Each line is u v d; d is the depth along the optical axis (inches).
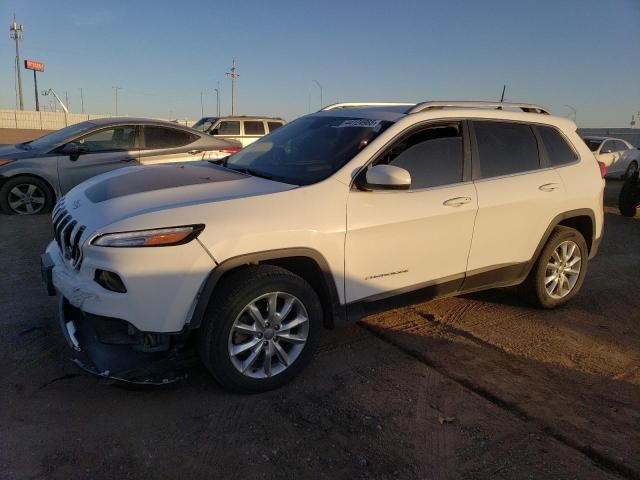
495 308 200.5
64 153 339.6
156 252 115.0
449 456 113.3
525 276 188.7
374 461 110.6
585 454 115.9
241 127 671.1
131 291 114.5
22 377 134.9
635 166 727.7
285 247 128.5
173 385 132.7
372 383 141.3
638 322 195.5
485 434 121.4
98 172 350.9
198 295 120.2
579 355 164.6
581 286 226.5
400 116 157.2
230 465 107.2
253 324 129.0
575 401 136.9
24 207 337.7
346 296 142.2
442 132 162.9
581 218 201.8
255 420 122.6
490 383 143.8
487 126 173.5
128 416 121.6
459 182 162.7
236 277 125.1
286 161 158.1
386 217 143.9
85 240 118.8
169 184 140.6
